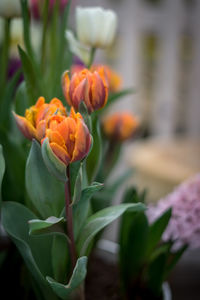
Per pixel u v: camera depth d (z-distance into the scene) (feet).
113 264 4.31
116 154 4.33
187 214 3.66
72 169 2.85
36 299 3.74
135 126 4.27
